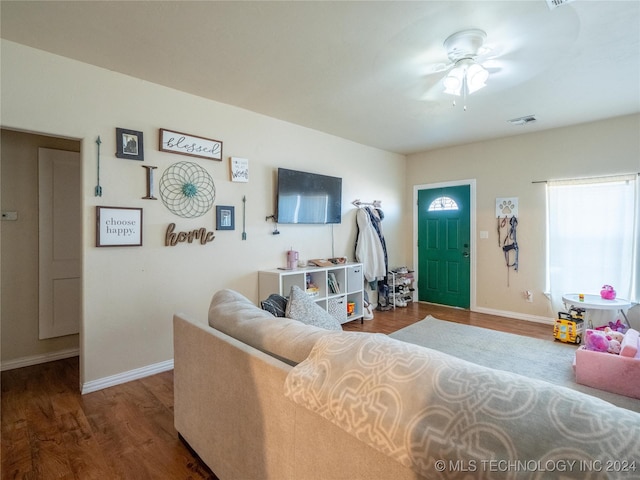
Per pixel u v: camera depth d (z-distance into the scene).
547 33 1.98
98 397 2.32
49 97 2.21
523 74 2.50
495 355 2.98
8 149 2.79
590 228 3.67
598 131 3.64
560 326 3.34
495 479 0.57
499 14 1.82
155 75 2.55
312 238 4.00
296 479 1.01
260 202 3.43
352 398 0.81
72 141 3.11
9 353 2.82
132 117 2.57
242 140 3.26
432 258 5.11
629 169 3.46
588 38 2.03
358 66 2.41
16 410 2.15
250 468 1.22
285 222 3.58
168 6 1.76
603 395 2.25
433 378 0.76
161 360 2.75
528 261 4.16
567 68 2.42
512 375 0.74
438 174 4.99
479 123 3.73
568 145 3.84
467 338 3.45
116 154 2.48
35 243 2.92
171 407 2.19
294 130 3.74
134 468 1.62
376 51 2.21
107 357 2.48
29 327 2.91
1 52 2.05
